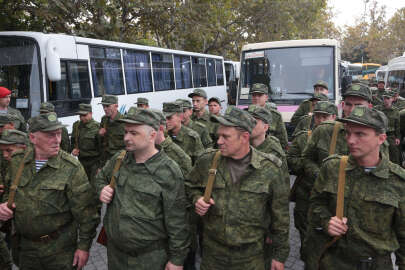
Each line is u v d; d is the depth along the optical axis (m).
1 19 10.09
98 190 2.76
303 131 4.22
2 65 6.83
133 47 9.37
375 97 10.72
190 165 3.61
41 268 2.84
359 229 2.32
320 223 2.53
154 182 2.54
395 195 2.24
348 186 2.35
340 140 3.58
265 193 2.50
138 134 2.49
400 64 15.16
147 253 2.56
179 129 4.50
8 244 4.31
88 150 6.02
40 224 2.71
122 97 8.87
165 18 14.24
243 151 2.56
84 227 2.83
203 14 15.05
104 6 11.30
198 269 4.10
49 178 2.74
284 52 9.38
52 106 6.20
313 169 3.71
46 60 6.56
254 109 3.52
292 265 4.26
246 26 20.34
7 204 2.75
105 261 4.41
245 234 2.48
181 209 2.62
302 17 22.03
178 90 11.55
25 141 3.82
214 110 6.18
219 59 15.09
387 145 2.98
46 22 11.16
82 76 7.63
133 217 2.49
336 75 8.98
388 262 2.34
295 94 9.09
